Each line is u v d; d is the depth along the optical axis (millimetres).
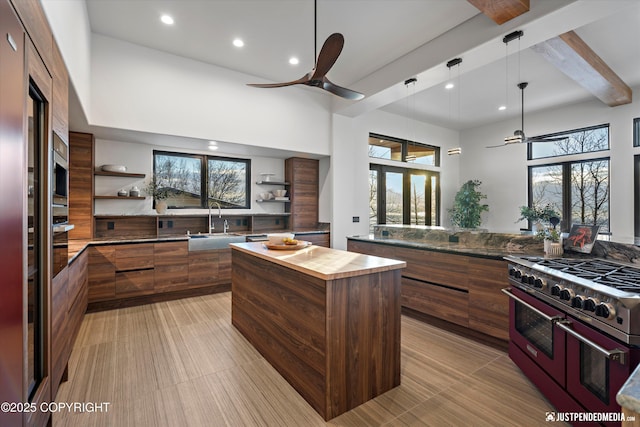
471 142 7426
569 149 5742
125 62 3549
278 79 4605
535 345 2012
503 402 1896
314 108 5117
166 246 3879
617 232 5012
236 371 2266
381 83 4215
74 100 2668
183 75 3914
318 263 2035
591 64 3633
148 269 3766
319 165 5711
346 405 1818
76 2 2393
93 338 2809
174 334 2918
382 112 6117
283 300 2219
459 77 4453
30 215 1373
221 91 4195
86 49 3004
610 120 5133
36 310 1484
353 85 4688
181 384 2084
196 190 4840
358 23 3209
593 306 1457
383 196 6281
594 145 5410
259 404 1881
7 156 1056
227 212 5102
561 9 2467
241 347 2656
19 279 1150
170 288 3906
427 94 5160
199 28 3307
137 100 3611
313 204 5664
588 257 2365
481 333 2742
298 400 1930
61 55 1910
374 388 1952
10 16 1075
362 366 1896
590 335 1504
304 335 1958
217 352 2561
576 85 4758
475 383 2107
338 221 5312
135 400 1900
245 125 4391
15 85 1120
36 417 1347
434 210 7234
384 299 2014
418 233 3795
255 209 5379
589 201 5512
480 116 6434
